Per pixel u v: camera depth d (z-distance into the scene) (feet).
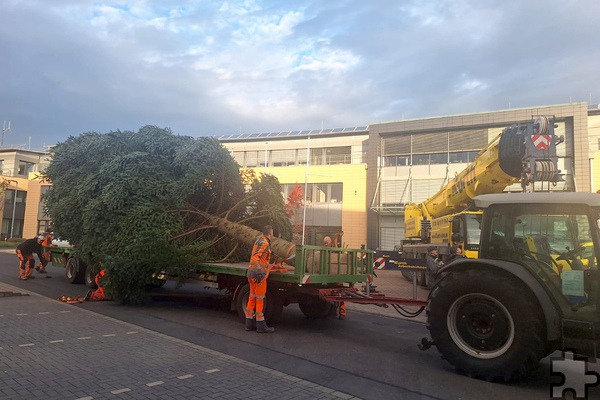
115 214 32.40
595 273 17.04
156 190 32.86
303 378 17.33
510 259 18.94
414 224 63.87
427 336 26.12
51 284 44.93
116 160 33.63
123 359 18.78
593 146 95.04
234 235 33.17
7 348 19.76
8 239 148.56
